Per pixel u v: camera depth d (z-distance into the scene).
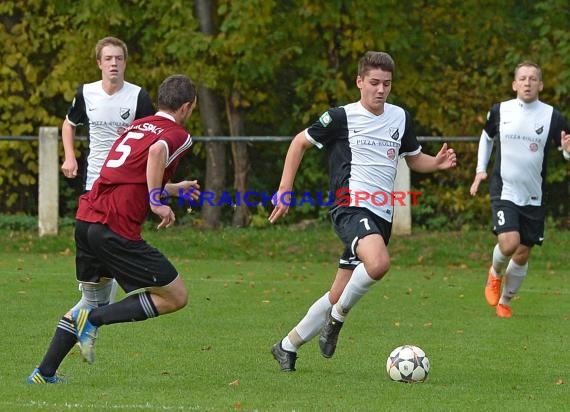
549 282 37.56
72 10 48.62
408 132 21.50
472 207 50.25
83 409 16.88
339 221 21.08
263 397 18.33
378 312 29.83
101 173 18.92
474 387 19.64
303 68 50.72
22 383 19.23
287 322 27.69
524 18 52.19
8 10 49.97
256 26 46.94
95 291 19.61
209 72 48.16
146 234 46.34
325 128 21.16
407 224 45.19
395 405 17.80
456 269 41.19
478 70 51.97
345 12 49.38
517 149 29.48
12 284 33.91
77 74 49.75
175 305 18.89
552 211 52.34
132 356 22.56
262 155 53.09
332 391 19.00
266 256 43.59
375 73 20.88
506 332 26.62
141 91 25.00
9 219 47.53
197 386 19.33
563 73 48.31
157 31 48.75
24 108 51.28
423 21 50.91
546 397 18.77
